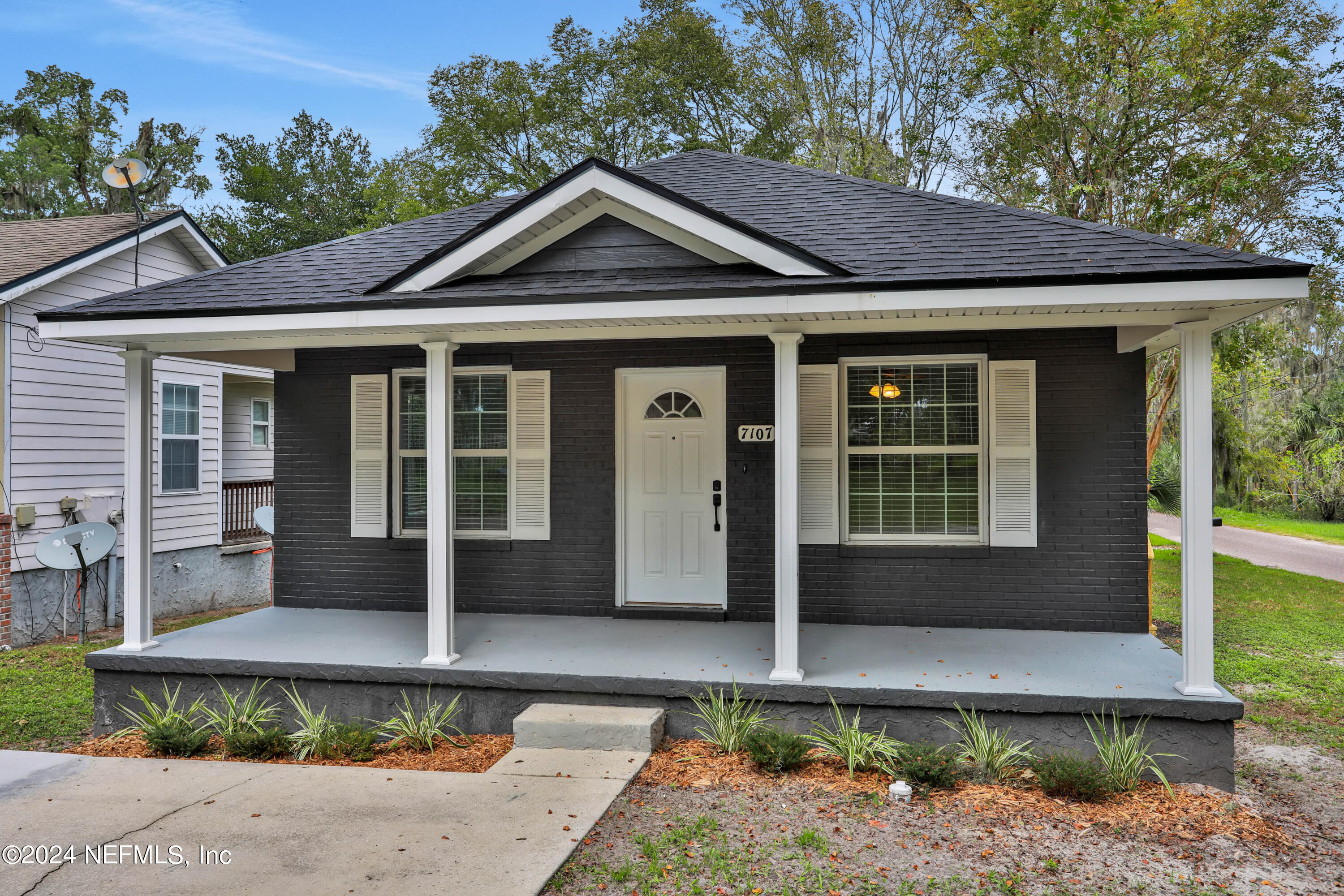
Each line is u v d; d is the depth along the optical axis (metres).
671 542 7.98
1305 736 6.88
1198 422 5.54
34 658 9.88
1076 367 7.26
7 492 10.55
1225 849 4.59
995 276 5.20
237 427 16.53
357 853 4.34
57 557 10.49
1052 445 7.30
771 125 24.81
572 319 5.70
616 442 7.96
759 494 7.71
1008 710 5.59
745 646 6.86
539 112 24.25
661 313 5.57
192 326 6.23
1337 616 11.91
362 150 41.44
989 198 18.31
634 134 24.98
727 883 4.10
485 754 5.98
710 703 6.00
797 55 24.94
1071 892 4.09
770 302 5.45
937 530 7.58
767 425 7.69
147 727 6.41
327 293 6.45
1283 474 23.69
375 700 6.48
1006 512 7.35
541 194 6.00
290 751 6.14
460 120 24.73
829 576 7.64
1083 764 5.21
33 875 4.11
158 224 12.71
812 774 5.45
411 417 8.50
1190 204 15.37
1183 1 13.91
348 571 8.54
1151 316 5.76
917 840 4.57
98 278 11.91
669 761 5.67
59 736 7.00
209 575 13.88
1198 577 5.50
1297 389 31.83
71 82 30.53
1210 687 5.49
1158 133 15.47
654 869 4.20
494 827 4.63
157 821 4.77
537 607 8.12
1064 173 15.84
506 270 6.64
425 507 8.47
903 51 24.00
